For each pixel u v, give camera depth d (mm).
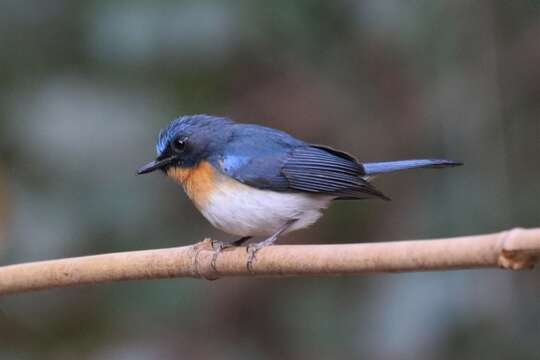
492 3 12492
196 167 9398
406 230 12305
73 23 11641
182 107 11859
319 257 6949
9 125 11359
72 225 11375
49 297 12242
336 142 12883
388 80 12750
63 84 11398
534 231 5910
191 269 7672
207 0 11242
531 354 11305
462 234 11883
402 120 12797
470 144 12375
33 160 11320
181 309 12258
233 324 12758
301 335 12312
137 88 11531
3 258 11219
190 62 11367
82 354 12227
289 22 12125
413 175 12594
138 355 12219
